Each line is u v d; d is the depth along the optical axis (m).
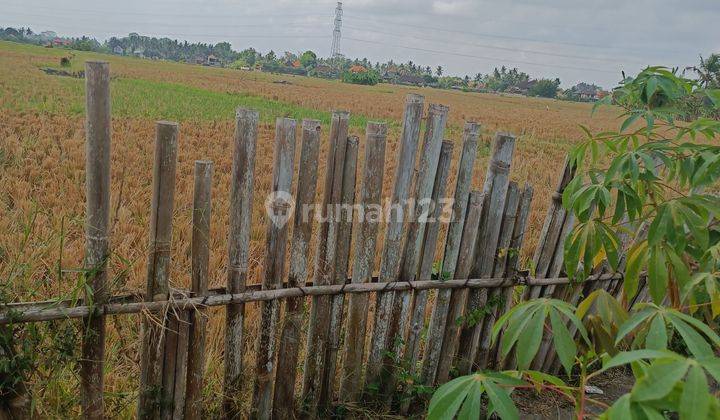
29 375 2.39
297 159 10.11
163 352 2.56
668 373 1.08
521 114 39.72
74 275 3.81
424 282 3.13
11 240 4.72
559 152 19.88
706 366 1.07
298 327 2.88
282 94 36.84
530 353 1.56
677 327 1.41
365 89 57.69
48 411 2.52
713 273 2.06
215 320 3.79
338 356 3.54
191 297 2.56
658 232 2.16
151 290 2.46
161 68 52.12
